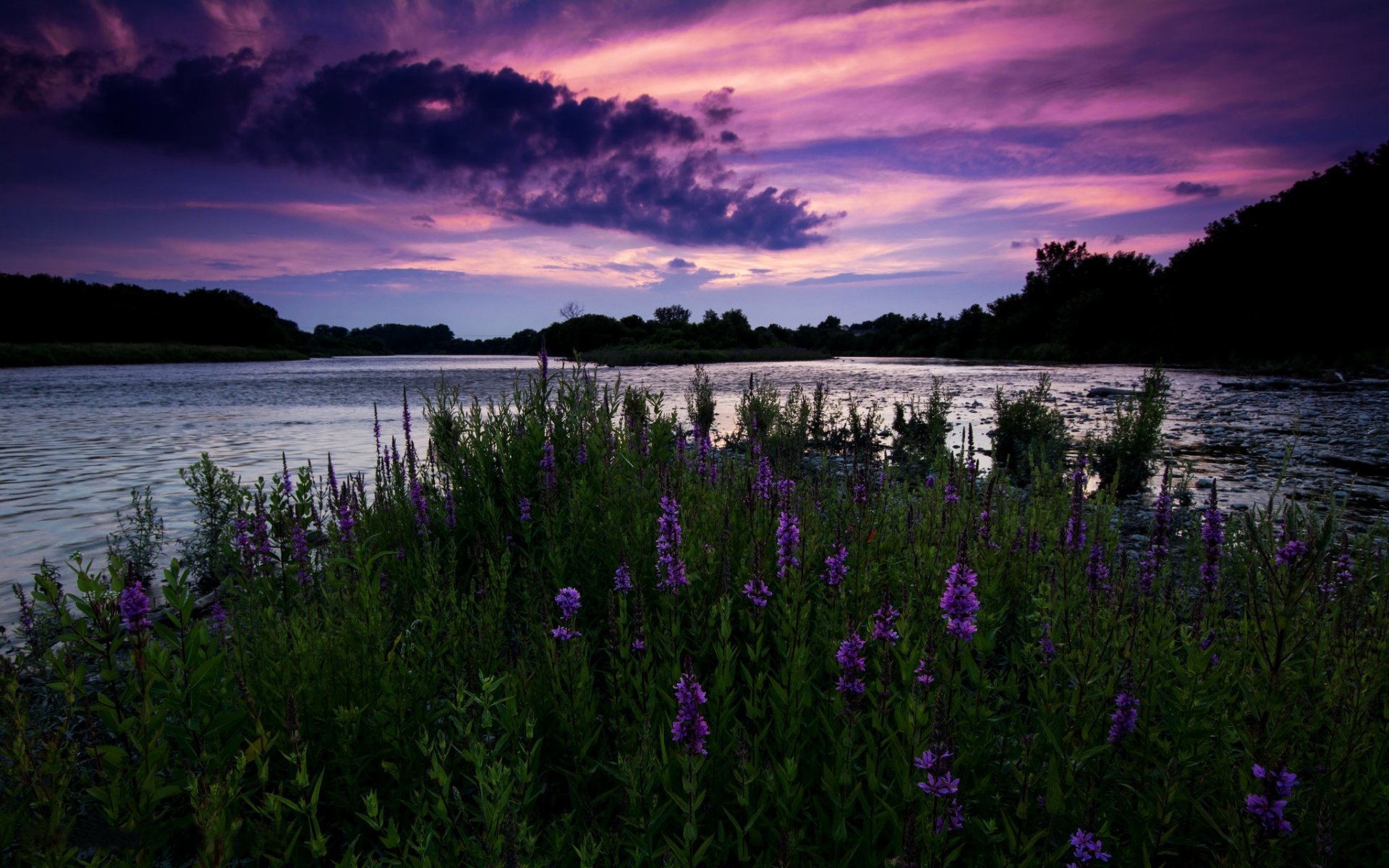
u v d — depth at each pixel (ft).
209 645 10.55
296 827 9.02
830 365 251.39
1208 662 9.36
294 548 17.24
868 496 18.65
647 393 26.32
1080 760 8.68
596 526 17.75
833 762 9.95
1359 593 13.38
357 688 11.23
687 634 13.78
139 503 38.37
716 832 9.26
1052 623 11.63
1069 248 355.56
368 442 61.05
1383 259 171.22
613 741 11.88
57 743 9.09
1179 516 30.35
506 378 160.86
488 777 8.09
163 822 7.88
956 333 390.01
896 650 10.23
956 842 8.36
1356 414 73.77
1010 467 45.57
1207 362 205.46
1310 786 9.44
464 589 18.29
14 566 27.68
